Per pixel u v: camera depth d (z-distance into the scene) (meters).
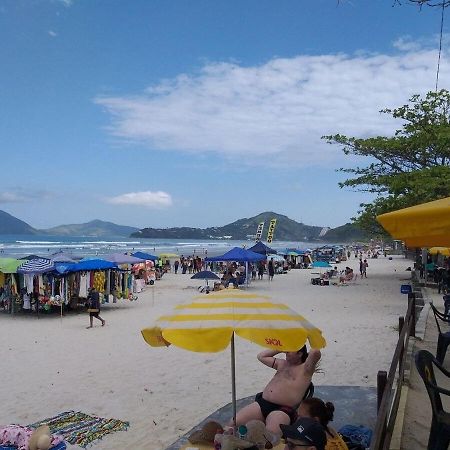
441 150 27.91
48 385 10.37
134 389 9.99
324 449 4.10
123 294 25.00
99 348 14.09
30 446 5.89
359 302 24.09
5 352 13.77
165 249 112.06
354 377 10.27
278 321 4.32
